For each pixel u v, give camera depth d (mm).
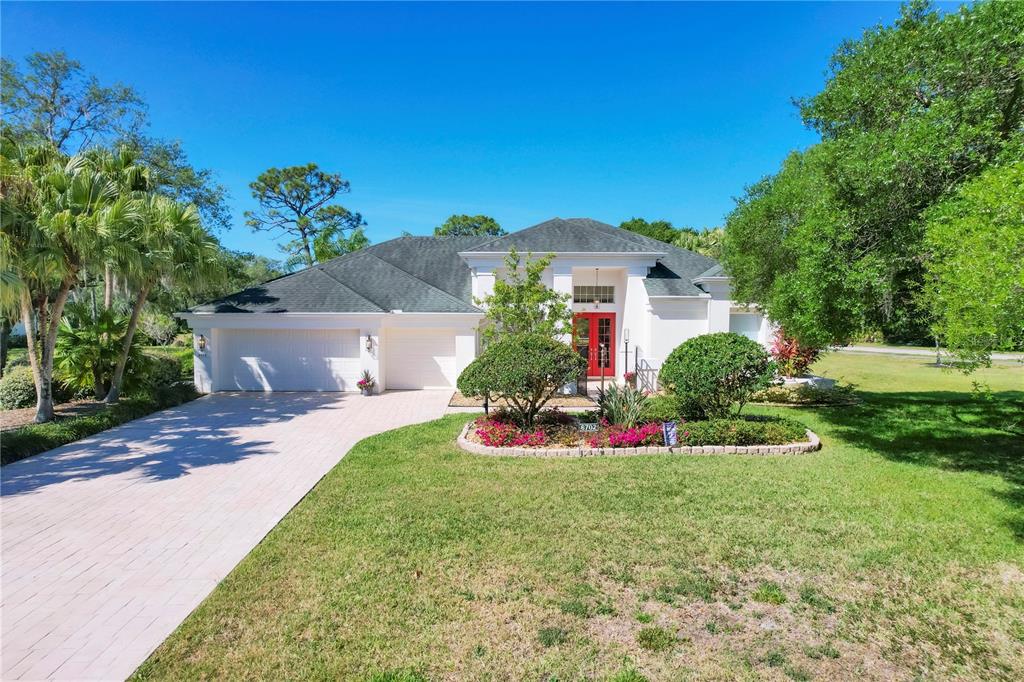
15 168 12844
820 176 9477
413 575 5309
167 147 24969
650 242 22641
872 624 4473
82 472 9195
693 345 11148
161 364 18391
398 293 19859
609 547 5910
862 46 10359
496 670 3902
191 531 6609
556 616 4586
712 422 10555
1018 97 8477
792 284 9547
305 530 6473
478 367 10750
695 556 5688
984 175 6270
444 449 10422
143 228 13516
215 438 11781
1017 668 3916
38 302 14852
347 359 18453
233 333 18391
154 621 4648
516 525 6547
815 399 15484
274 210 48875
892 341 42094
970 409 14727
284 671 3920
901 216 8828
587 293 20562
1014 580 5176
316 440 11602
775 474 8641
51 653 4195
